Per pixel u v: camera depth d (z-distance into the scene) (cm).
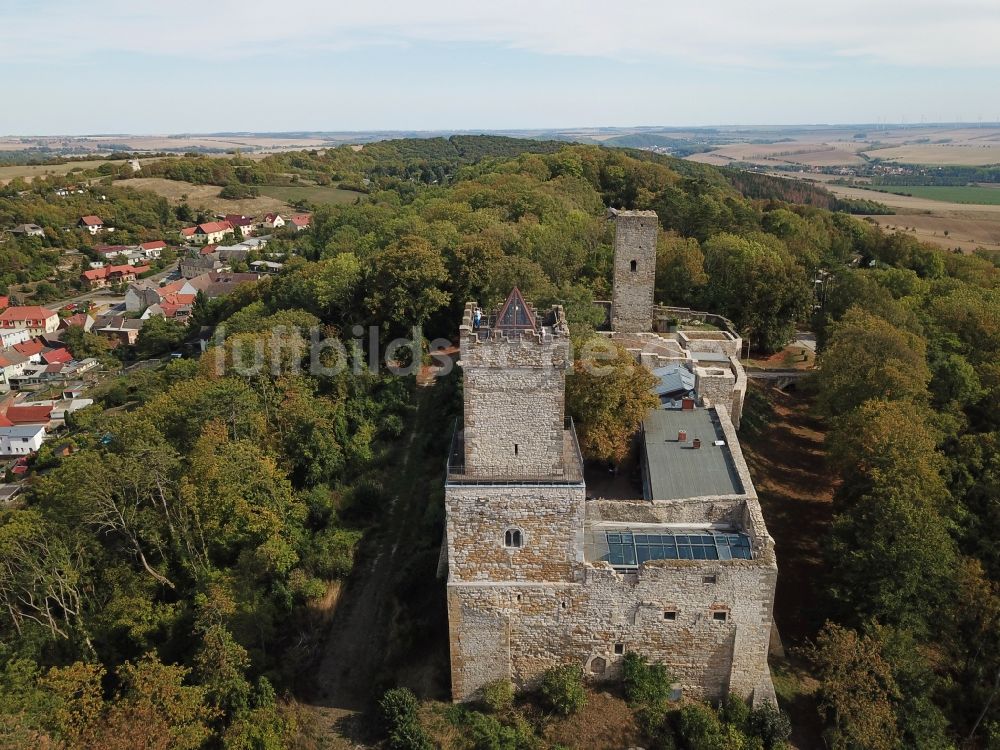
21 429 11700
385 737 3850
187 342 14025
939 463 5359
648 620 3766
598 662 3872
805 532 5634
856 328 7050
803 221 14350
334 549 5397
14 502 9188
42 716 3716
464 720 3831
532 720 3778
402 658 4341
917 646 4269
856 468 5434
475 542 3691
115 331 16662
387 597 4975
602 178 17100
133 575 5150
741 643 3756
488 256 8694
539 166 16888
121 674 4081
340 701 4244
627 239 7238
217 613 4478
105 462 5425
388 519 5891
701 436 4953
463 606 3775
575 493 3581
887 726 3688
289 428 6397
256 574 5034
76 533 5053
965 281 11862
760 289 9000
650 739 3656
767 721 3678
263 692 4081
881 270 11438
